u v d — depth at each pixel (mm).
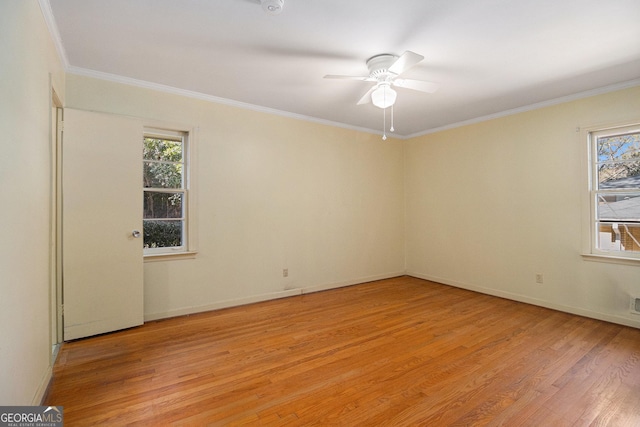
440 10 1935
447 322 3123
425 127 4758
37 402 1732
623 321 3047
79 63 2674
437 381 2055
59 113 2609
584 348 2533
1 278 1248
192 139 3357
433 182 4863
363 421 1668
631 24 2080
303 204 4195
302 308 3580
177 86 3182
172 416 1696
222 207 3561
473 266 4332
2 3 1260
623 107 3043
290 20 2045
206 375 2123
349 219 4664
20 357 1467
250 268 3766
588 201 3283
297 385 2006
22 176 1505
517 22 2059
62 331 2621
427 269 4984
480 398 1871
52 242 2223
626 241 3105
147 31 2180
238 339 2719
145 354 2428
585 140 3291
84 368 2203
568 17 2004
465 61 2617
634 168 3062
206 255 3459
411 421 1669
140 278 3002
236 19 2035
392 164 5184
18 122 1444
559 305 3490
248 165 3736
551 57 2543
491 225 4117
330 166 4449
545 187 3604
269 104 3723
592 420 1679
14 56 1394
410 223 5250
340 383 2031
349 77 2531
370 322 3131
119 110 2963
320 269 4363
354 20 2045
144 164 3207
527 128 3748
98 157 2781
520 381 2053
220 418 1686
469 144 4359
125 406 1780
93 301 2756
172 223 3357
